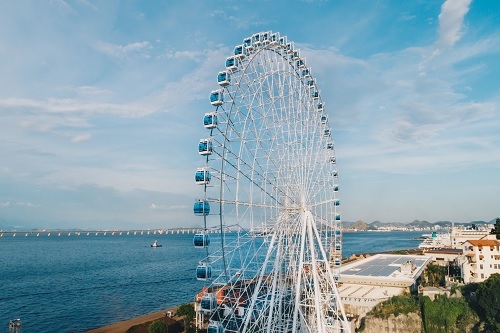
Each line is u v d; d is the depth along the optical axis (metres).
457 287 99.75
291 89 64.31
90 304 132.25
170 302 138.12
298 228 59.66
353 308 98.50
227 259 48.66
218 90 51.97
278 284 55.47
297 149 62.78
